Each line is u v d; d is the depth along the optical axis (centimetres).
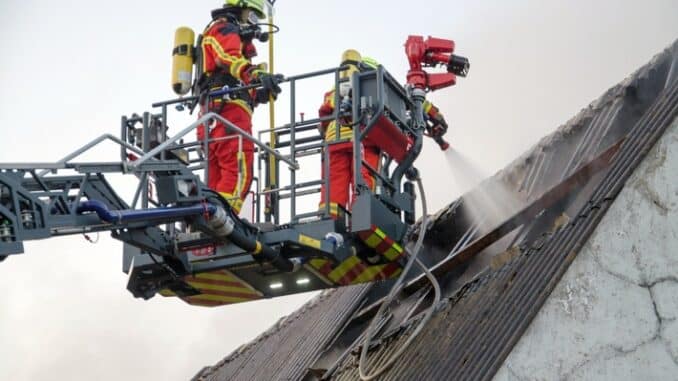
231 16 2214
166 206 1842
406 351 1992
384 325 2297
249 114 2181
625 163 1767
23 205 1669
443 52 2292
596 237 1675
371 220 2022
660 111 1812
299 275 2156
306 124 2133
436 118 2317
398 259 2125
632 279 1642
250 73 2138
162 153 2161
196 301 2214
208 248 2052
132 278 2103
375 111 2058
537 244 1897
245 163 2144
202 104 2181
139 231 1934
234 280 2144
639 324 1622
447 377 1778
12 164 1670
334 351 2484
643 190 1677
